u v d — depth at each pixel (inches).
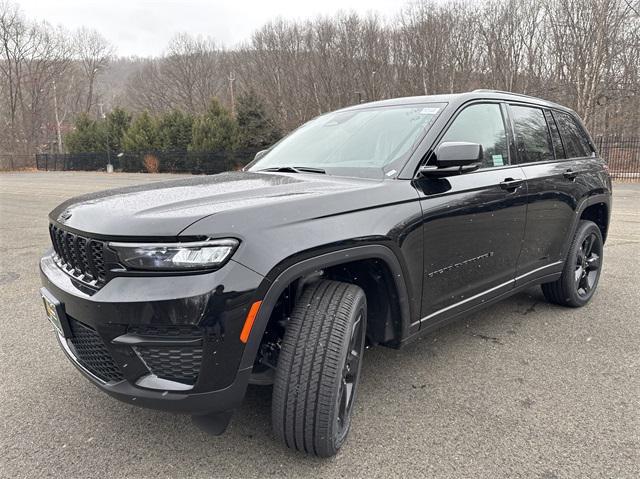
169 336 76.0
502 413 106.4
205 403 77.7
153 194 95.3
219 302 74.3
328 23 1857.8
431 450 93.7
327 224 86.4
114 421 105.0
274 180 106.2
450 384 119.4
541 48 1328.7
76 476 87.6
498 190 125.3
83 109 2903.5
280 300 91.2
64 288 86.0
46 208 488.4
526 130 147.2
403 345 105.6
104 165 1598.2
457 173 110.7
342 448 94.4
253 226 78.6
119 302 75.5
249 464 90.2
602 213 183.9
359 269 100.0
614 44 1033.5
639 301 180.1
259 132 1354.6
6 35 2048.5
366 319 97.6
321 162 122.3
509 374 124.3
